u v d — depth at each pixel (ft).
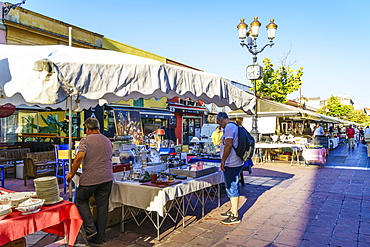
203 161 21.45
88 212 12.78
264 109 42.37
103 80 10.65
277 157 46.26
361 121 202.28
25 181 25.64
